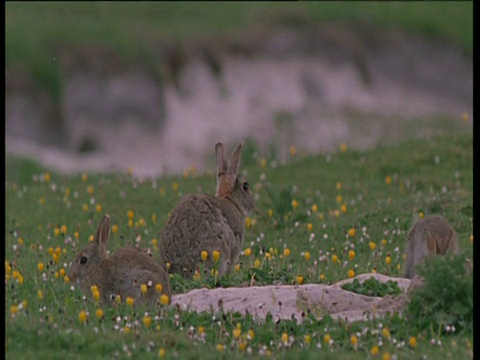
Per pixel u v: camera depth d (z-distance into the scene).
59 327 19.14
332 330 20.12
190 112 66.12
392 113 68.50
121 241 32.00
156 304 22.38
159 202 38.50
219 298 22.83
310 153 47.69
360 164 42.91
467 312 20.11
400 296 22.20
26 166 50.97
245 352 18.70
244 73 69.62
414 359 18.45
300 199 38.16
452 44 77.31
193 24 73.38
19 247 30.92
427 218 26.31
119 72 66.81
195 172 45.62
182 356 18.20
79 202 38.44
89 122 64.00
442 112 70.69
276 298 22.56
